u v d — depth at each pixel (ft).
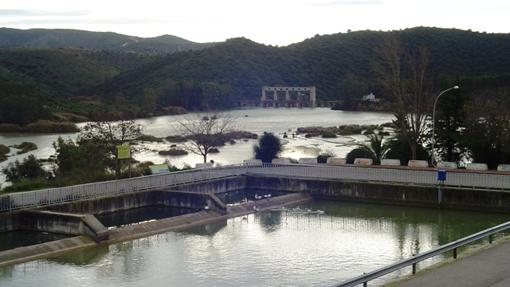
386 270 70.38
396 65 235.20
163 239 126.52
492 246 86.69
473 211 154.71
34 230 134.72
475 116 197.88
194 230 135.33
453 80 232.32
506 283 67.51
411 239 124.47
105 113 509.76
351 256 110.83
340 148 316.81
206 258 110.01
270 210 159.63
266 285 92.48
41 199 142.00
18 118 464.24
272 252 114.11
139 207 162.09
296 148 317.01
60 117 501.56
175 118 585.22
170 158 278.26
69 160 186.39
